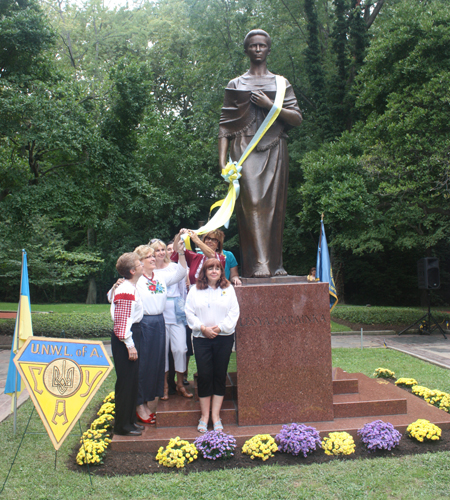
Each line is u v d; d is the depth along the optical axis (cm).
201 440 382
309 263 2344
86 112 1181
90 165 1198
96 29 2462
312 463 366
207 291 412
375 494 318
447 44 1121
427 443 400
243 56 1828
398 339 1156
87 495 321
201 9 1884
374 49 1248
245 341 425
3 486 334
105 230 2264
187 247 488
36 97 1029
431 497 313
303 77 1969
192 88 2328
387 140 1216
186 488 329
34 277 1605
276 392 427
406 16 1205
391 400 457
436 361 806
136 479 344
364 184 1173
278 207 488
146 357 450
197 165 2170
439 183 1073
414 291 2625
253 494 319
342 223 1262
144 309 450
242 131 495
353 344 1069
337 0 1742
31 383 358
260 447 375
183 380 532
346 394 481
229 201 472
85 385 365
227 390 470
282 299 430
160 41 2438
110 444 404
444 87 1061
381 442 383
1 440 437
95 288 2509
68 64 2298
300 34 1998
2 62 1102
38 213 1128
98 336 1152
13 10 1110
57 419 360
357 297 2678
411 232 1716
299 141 1897
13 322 1218
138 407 452
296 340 430
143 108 1255
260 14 1944
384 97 1295
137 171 1285
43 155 1247
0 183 1149
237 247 2336
